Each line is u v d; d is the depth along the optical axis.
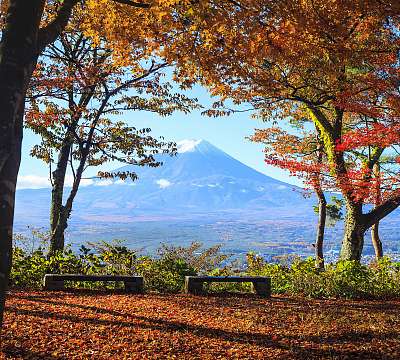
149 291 11.98
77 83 13.54
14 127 4.18
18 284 11.57
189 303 10.09
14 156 4.15
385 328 8.52
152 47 8.41
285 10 7.68
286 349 7.00
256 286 12.19
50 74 12.95
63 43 14.33
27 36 4.32
